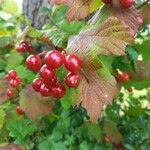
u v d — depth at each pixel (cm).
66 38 11
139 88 15
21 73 14
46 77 9
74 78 9
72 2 10
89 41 9
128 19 11
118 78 13
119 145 20
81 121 19
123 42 9
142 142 21
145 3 13
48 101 14
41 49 18
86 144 18
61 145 17
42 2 21
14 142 17
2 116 14
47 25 16
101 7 11
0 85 14
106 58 12
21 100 14
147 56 14
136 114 21
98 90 9
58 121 18
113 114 21
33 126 17
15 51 16
